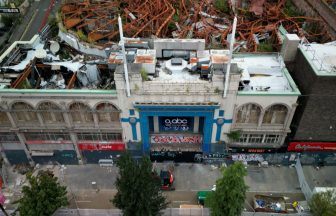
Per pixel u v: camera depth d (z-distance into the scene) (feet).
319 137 118.21
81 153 129.29
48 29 144.05
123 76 100.17
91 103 109.50
